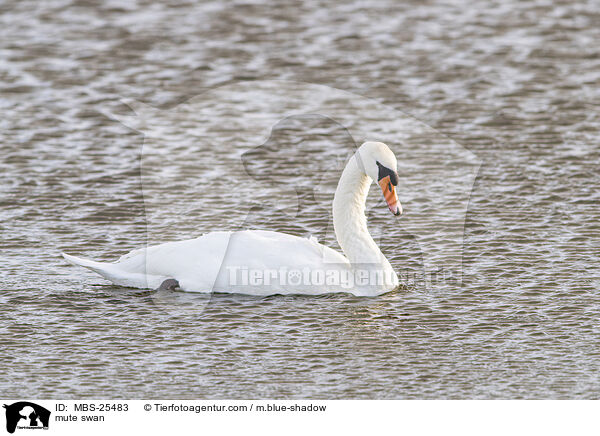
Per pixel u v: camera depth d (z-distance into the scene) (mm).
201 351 13883
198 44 29312
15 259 16828
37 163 21188
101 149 22031
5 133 22797
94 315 14906
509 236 17672
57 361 13594
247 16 32031
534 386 12961
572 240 17469
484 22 31516
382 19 31875
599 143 22328
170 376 13258
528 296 15430
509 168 20891
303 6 33125
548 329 14398
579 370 13312
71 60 27781
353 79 26375
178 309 15078
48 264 16672
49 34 30047
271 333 14383
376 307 15188
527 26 31031
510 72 27078
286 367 13469
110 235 17906
